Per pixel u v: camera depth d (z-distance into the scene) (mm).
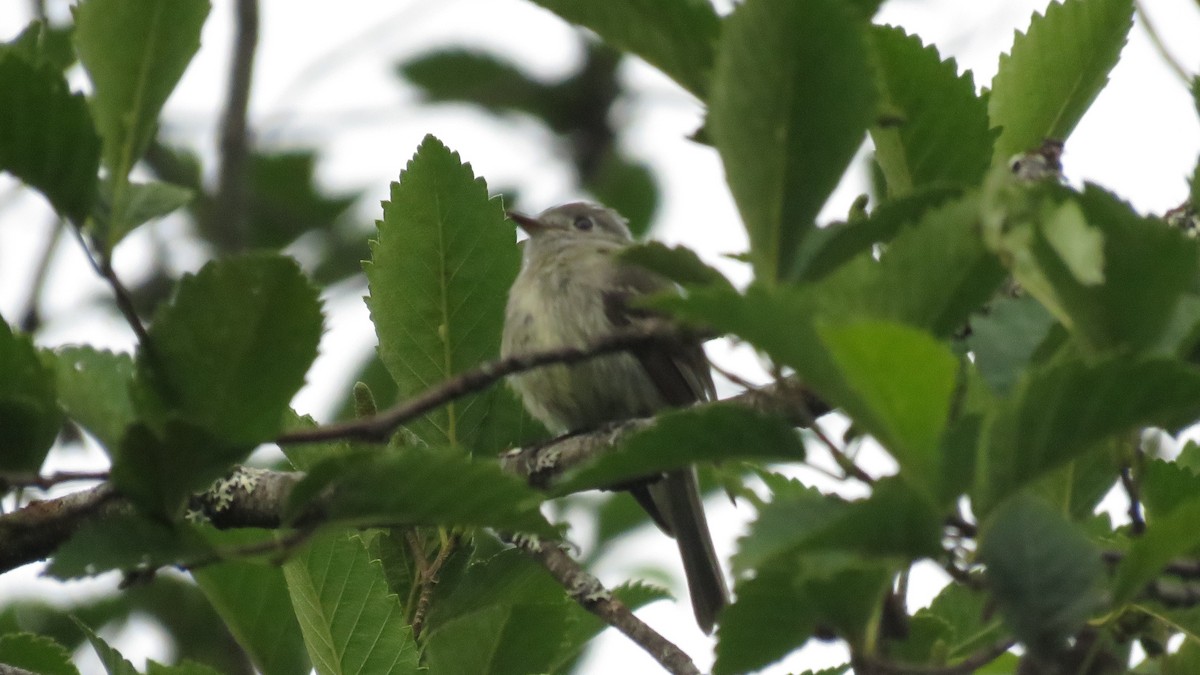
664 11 4918
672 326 5031
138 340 4684
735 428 4438
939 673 4613
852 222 4641
